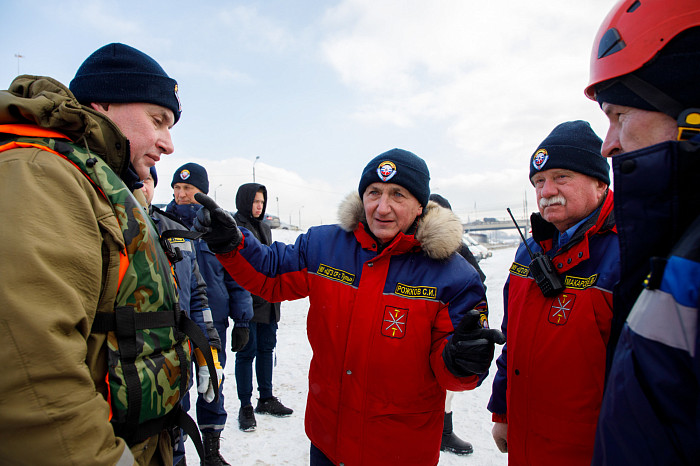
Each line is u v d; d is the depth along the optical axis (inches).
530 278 72.1
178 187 142.3
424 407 67.4
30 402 30.3
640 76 37.2
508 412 72.4
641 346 30.8
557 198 67.2
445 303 67.7
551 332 64.6
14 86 41.9
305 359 204.1
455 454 122.1
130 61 49.5
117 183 42.6
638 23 37.4
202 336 50.7
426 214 74.0
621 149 42.1
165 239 53.5
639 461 30.6
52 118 38.6
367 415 65.5
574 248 65.1
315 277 73.9
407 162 69.1
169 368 45.3
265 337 146.0
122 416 40.1
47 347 30.9
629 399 31.3
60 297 32.6
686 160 32.3
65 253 33.7
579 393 60.7
